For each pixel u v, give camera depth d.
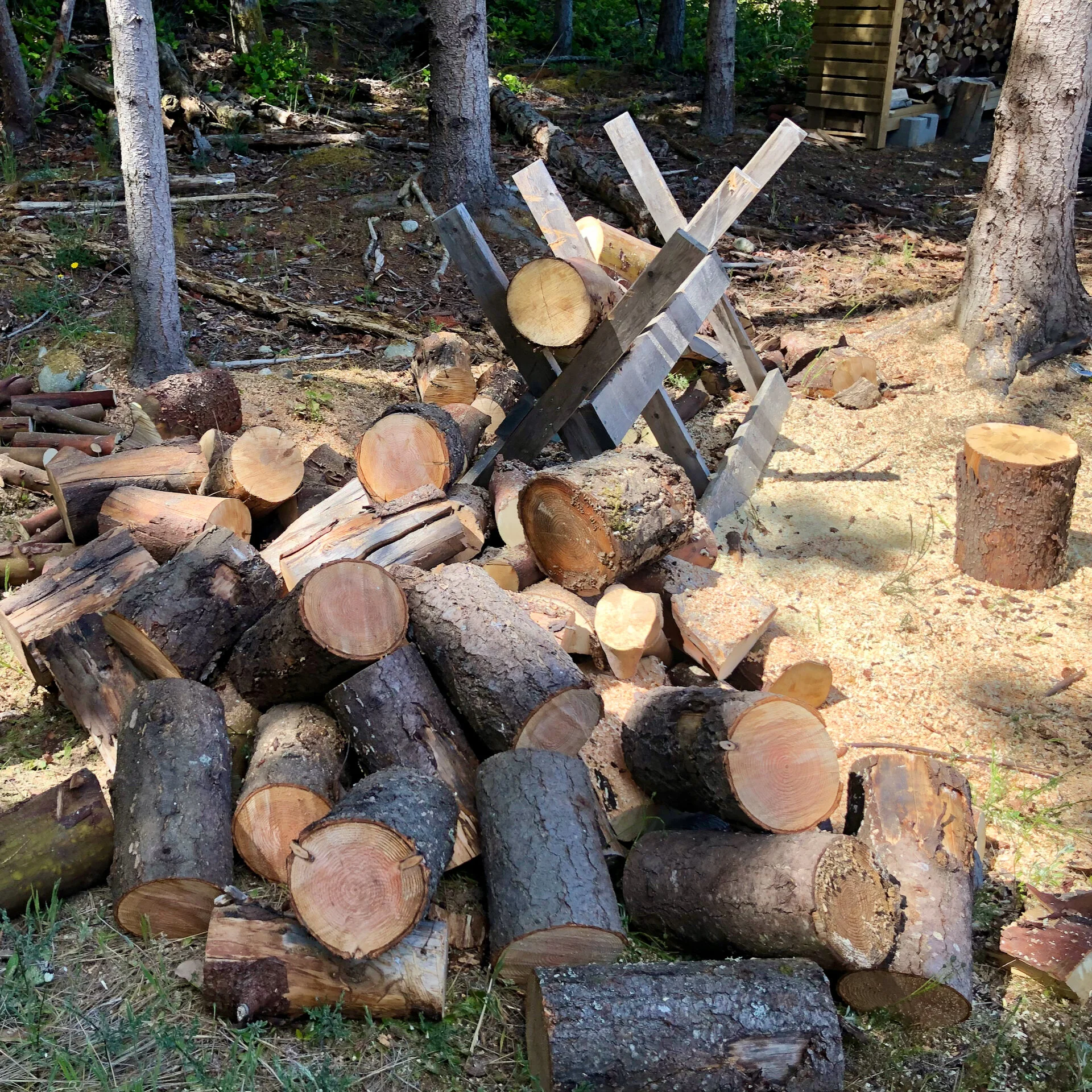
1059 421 6.88
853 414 7.10
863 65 12.52
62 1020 2.90
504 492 4.95
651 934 3.35
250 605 3.83
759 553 5.56
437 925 3.02
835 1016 2.77
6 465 5.48
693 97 14.09
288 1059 2.82
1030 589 5.26
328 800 3.27
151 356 6.61
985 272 7.51
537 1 17.55
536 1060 2.77
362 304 8.24
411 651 3.58
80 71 11.82
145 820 3.16
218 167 10.45
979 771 4.06
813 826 3.21
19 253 8.17
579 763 3.40
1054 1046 3.04
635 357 4.90
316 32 14.41
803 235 10.20
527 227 9.59
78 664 3.88
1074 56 6.93
